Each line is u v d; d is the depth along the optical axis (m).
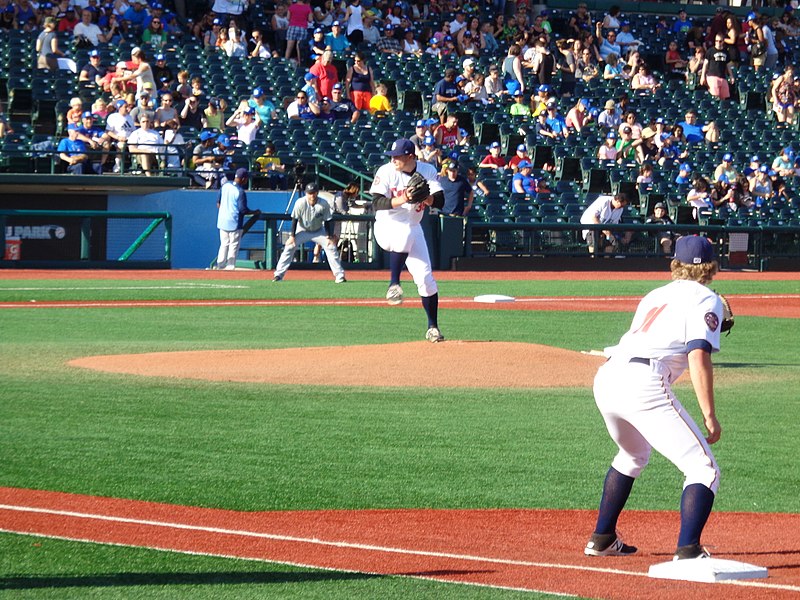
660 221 42.47
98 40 43.66
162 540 7.99
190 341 19.53
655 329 7.55
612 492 7.79
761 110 52.69
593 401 14.18
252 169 40.19
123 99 39.38
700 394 7.39
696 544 7.36
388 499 9.42
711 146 48.88
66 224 37.81
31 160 37.09
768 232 42.41
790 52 57.94
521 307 26.39
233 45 45.25
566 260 40.66
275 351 17.05
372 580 7.08
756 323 24.34
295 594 6.79
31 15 44.19
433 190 17.48
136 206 39.09
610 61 52.22
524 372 15.87
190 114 40.84
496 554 7.78
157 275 34.72
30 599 6.66
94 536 8.05
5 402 13.45
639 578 7.18
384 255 38.72
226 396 14.09
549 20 55.25
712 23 54.38
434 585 6.98
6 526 8.25
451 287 32.31
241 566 7.38
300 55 46.59
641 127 48.78
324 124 42.91
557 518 8.97
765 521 9.04
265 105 42.50
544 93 47.19
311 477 10.13
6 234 37.16
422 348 16.81
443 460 10.93
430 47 49.72
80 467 10.27
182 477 9.98
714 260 7.68
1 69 41.28
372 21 48.91
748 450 11.77
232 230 36.72
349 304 26.45
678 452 7.45
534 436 12.15
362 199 40.25
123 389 14.47
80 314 23.86
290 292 29.39
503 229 40.06
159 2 44.97
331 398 14.05
